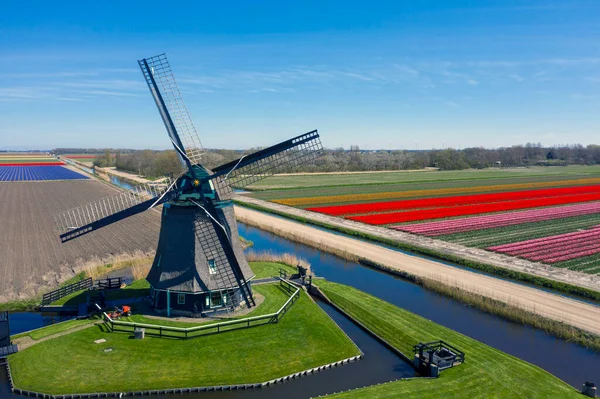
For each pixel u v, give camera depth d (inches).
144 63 1064.2
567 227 2158.0
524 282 1353.3
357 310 1139.3
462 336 977.5
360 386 806.5
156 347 903.7
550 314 1077.8
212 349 900.6
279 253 1791.3
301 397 768.3
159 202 1018.7
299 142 1099.3
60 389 772.0
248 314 1063.0
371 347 969.5
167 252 1050.7
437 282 1330.0
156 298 1073.5
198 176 1050.1
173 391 773.3
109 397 762.8
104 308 1082.1
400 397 734.5
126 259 1660.9
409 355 907.4
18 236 2046.0
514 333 1019.9
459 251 1724.9
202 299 1039.0
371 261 1600.6
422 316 1123.9
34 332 981.2
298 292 1222.9
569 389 762.2
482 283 1337.4
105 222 1019.9
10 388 794.8
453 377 798.5
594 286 1278.3
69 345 911.0
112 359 859.4
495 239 1929.1
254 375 823.1
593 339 941.2
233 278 1056.2
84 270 1498.5
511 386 767.7
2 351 884.6
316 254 1798.7
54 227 2247.8
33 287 1336.1
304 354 901.2
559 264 1526.8
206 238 1045.2
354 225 2303.2
